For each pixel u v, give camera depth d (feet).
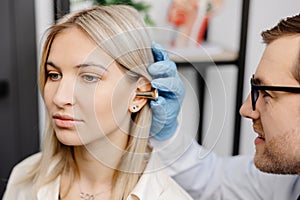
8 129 4.96
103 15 1.78
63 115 1.77
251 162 2.86
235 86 4.41
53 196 2.09
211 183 2.77
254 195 2.74
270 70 1.92
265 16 5.04
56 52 1.77
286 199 2.62
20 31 4.63
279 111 1.91
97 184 2.08
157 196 2.01
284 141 1.95
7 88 4.83
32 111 4.89
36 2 4.57
